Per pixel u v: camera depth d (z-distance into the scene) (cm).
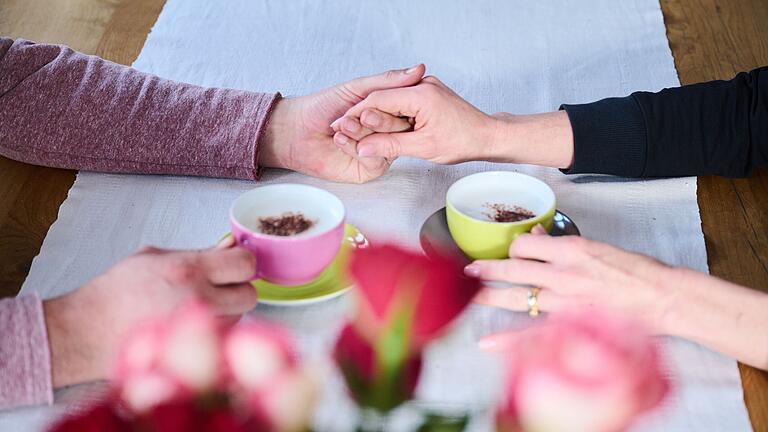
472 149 136
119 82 139
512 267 117
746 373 113
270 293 117
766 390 112
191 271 110
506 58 163
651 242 129
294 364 108
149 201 134
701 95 138
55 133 137
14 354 106
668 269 115
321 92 138
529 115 138
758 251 130
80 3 176
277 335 112
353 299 117
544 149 136
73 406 107
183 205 134
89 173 139
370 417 105
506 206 125
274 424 103
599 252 116
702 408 109
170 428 101
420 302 116
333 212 120
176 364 105
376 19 173
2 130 137
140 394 103
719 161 138
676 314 114
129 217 132
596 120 137
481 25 172
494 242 120
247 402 103
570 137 136
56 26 169
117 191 136
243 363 106
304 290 118
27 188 137
